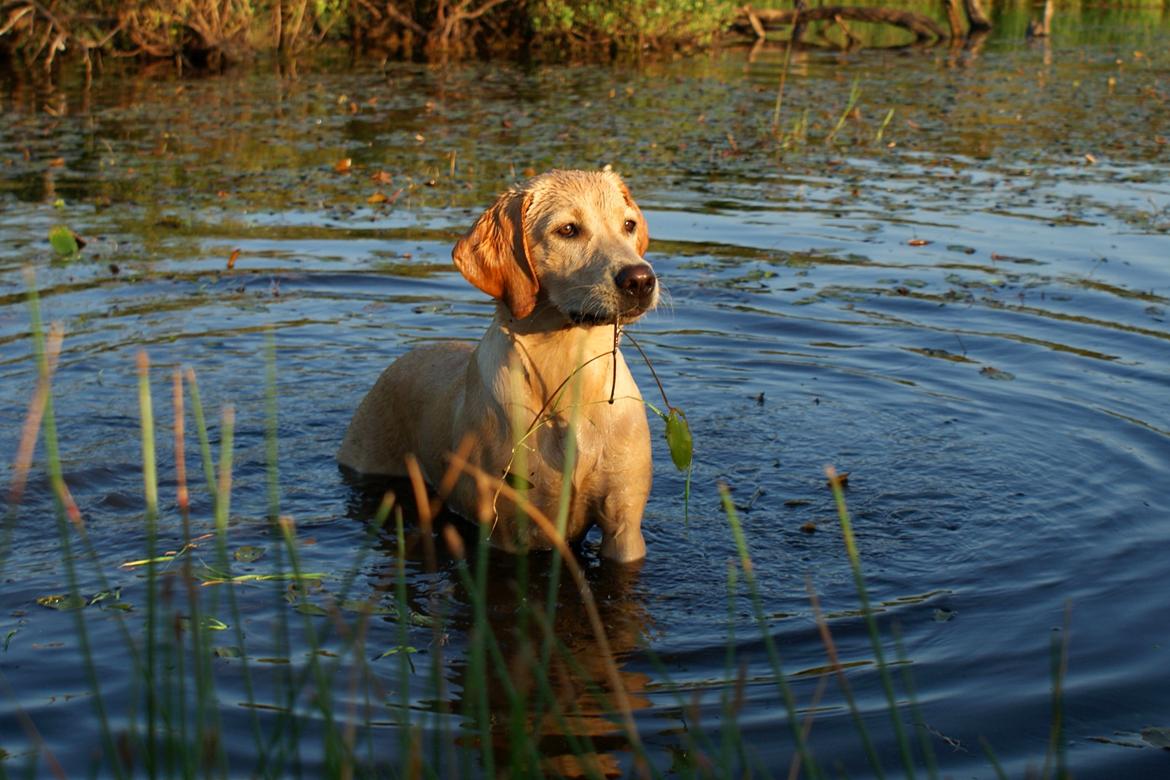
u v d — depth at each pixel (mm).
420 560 4605
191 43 21141
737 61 21938
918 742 3258
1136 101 16453
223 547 2699
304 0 22312
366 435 5504
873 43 25094
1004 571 4383
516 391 4457
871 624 2547
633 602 4258
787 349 6965
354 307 7660
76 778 3055
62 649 3752
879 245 9031
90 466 5305
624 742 3297
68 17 20094
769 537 4785
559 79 19312
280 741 2865
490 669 3744
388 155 12594
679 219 9859
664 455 5664
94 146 13117
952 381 6398
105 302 7629
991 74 19562
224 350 6855
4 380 6250
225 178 11398
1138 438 5543
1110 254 8656
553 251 4344
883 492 5145
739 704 2594
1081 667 3654
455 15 23312
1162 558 4410
